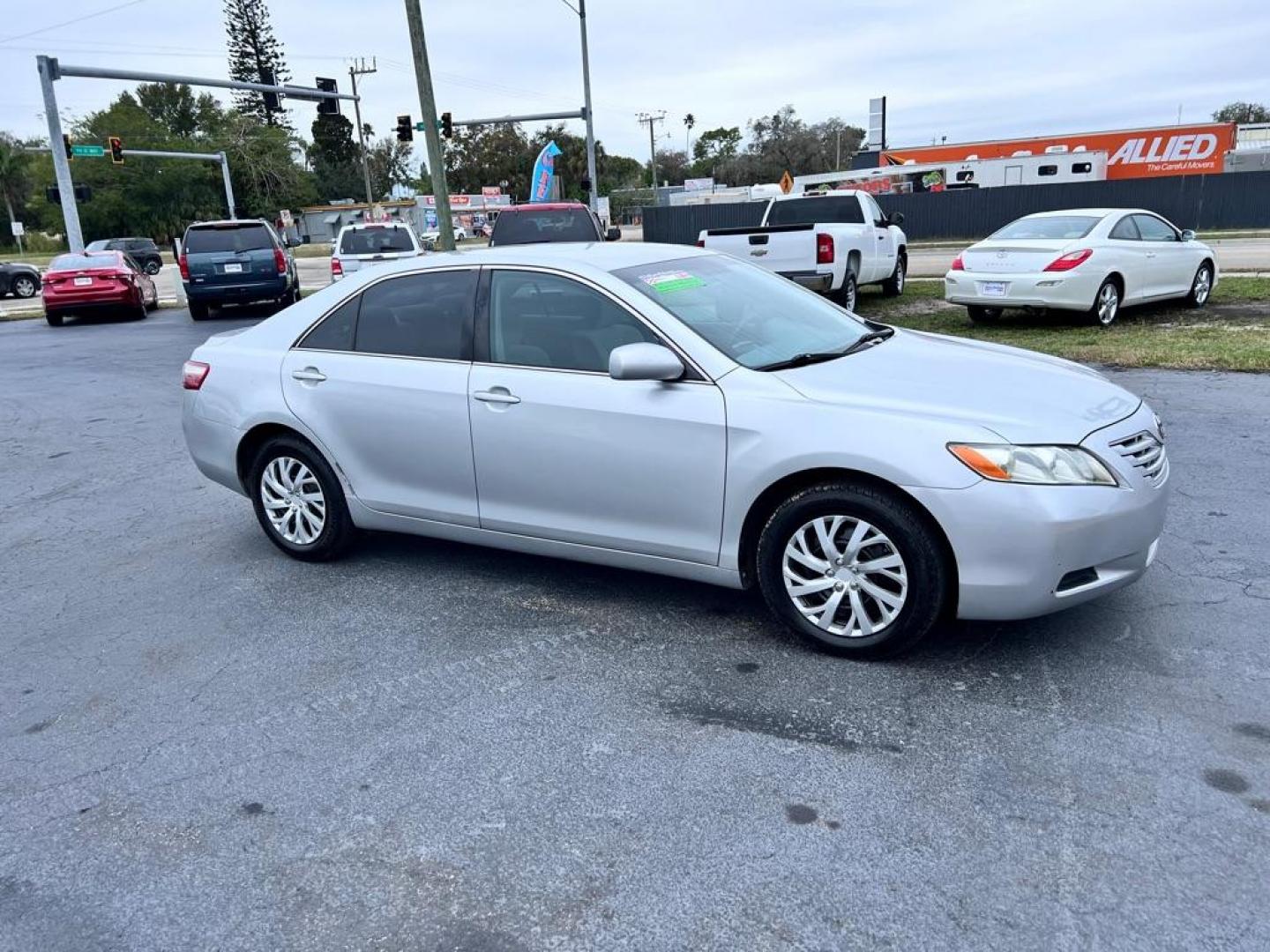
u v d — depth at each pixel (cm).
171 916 274
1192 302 1350
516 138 9825
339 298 516
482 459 460
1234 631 404
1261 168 4097
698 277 472
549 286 448
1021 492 354
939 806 302
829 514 386
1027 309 1241
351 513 519
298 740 361
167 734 370
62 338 1738
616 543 436
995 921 255
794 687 379
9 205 8412
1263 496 568
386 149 10900
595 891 274
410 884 281
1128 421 390
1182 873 269
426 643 436
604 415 422
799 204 1647
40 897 284
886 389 392
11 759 359
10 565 569
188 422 562
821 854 283
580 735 354
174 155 3866
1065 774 315
